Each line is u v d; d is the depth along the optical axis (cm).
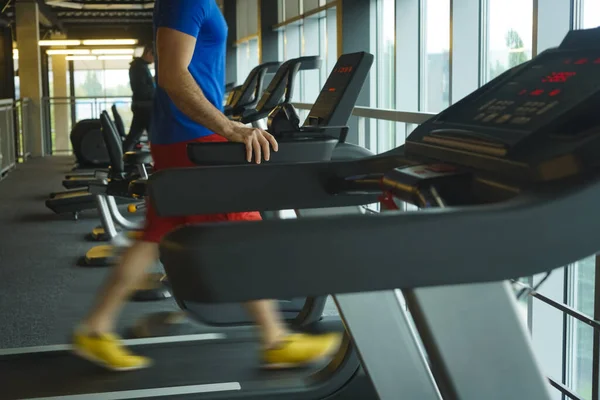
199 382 270
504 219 82
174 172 147
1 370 288
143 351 305
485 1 457
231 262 76
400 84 606
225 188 149
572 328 333
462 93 464
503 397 94
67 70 2559
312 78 957
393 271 80
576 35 124
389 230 79
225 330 340
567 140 94
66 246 575
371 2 698
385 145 698
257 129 222
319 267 78
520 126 107
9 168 1153
